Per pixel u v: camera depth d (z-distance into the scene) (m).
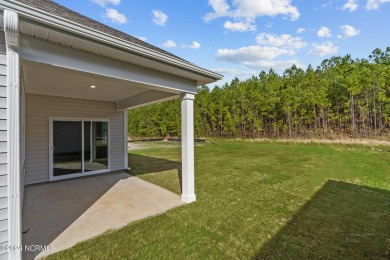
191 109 4.31
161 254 2.52
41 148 6.02
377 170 7.02
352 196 4.54
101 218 3.52
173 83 3.95
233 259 2.42
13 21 1.94
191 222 3.36
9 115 2.06
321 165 8.02
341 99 19.12
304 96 19.64
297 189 5.09
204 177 6.35
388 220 3.39
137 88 5.30
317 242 2.77
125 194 4.80
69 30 2.34
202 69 3.93
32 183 5.80
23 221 3.40
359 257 2.44
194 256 2.48
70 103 6.66
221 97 25.16
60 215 3.64
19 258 2.08
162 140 26.25
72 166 6.60
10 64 2.07
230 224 3.29
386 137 16.47
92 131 7.13
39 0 3.71
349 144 14.03
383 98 16.06
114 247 2.66
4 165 2.03
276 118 22.08
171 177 6.52
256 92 22.16
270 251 2.57
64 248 2.63
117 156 7.70
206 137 26.12
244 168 7.68
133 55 3.01
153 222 3.36
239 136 24.22
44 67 2.58
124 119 7.93
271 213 3.71
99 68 2.95
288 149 13.70
